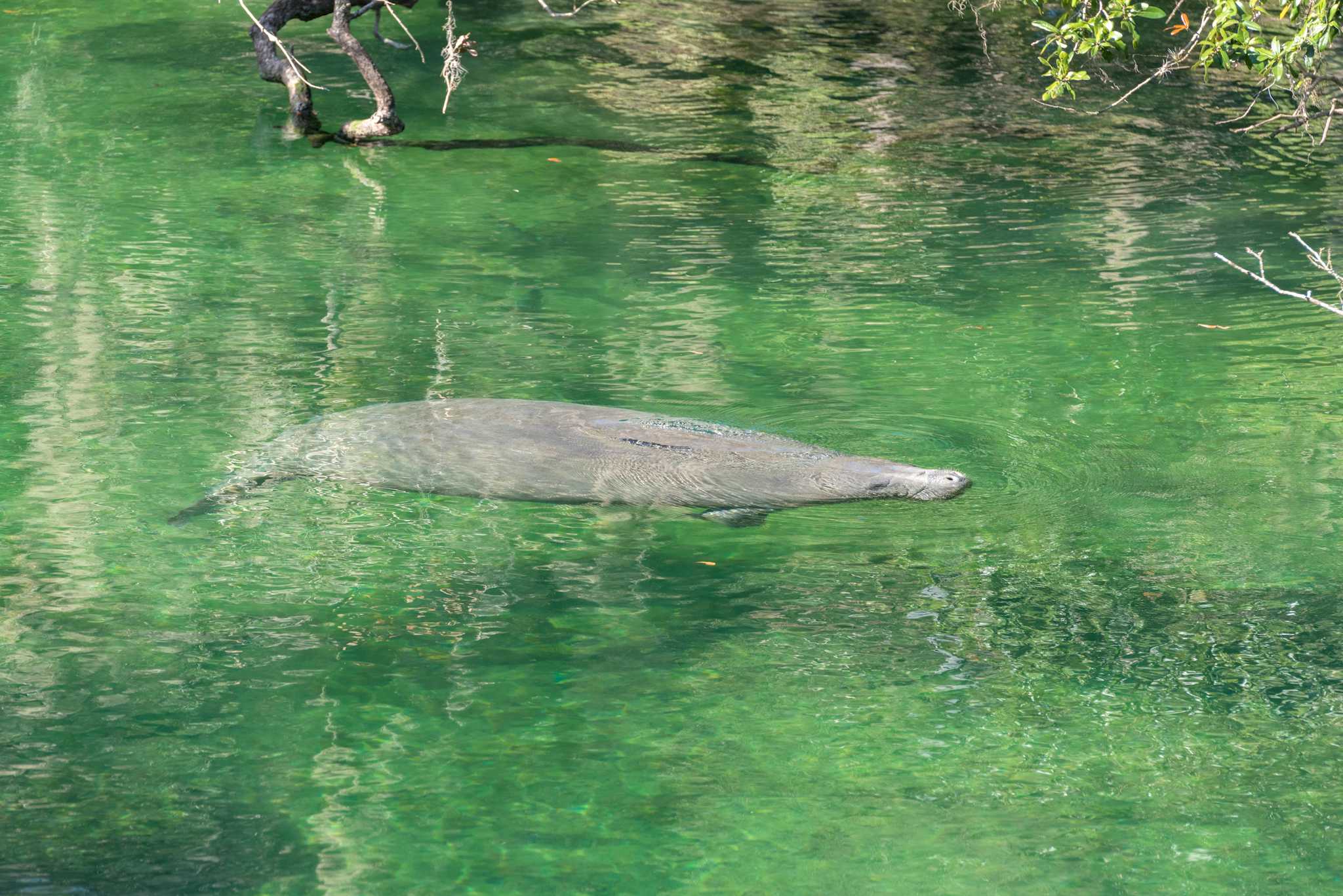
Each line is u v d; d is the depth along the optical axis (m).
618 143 21.39
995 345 13.70
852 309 14.72
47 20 27.78
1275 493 10.58
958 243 17.17
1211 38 12.88
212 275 15.23
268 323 13.79
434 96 23.61
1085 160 20.97
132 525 9.73
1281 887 6.40
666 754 7.42
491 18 29.48
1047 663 8.34
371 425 10.91
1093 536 9.91
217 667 8.11
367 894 6.25
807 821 6.87
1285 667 8.30
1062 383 12.75
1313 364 13.23
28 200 17.69
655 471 10.15
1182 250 16.89
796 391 12.35
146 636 8.41
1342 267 16.11
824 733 7.63
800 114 23.23
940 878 6.46
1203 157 21.08
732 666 8.28
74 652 8.21
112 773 7.11
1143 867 6.54
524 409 11.01
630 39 28.20
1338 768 7.33
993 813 6.96
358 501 10.25
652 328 14.02
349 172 19.52
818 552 9.70
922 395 12.35
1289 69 13.10
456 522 9.98
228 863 6.44
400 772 7.20
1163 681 8.16
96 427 11.22
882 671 8.25
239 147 20.45
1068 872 6.50
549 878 6.41
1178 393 12.52
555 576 9.29
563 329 13.89
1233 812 6.98
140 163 19.50
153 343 13.15
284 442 10.87
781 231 17.52
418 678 8.09
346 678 8.05
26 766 7.13
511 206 18.28
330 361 12.78
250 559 9.38
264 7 29.12
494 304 14.61
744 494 10.10
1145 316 14.59
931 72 26.11
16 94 22.67
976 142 21.84
